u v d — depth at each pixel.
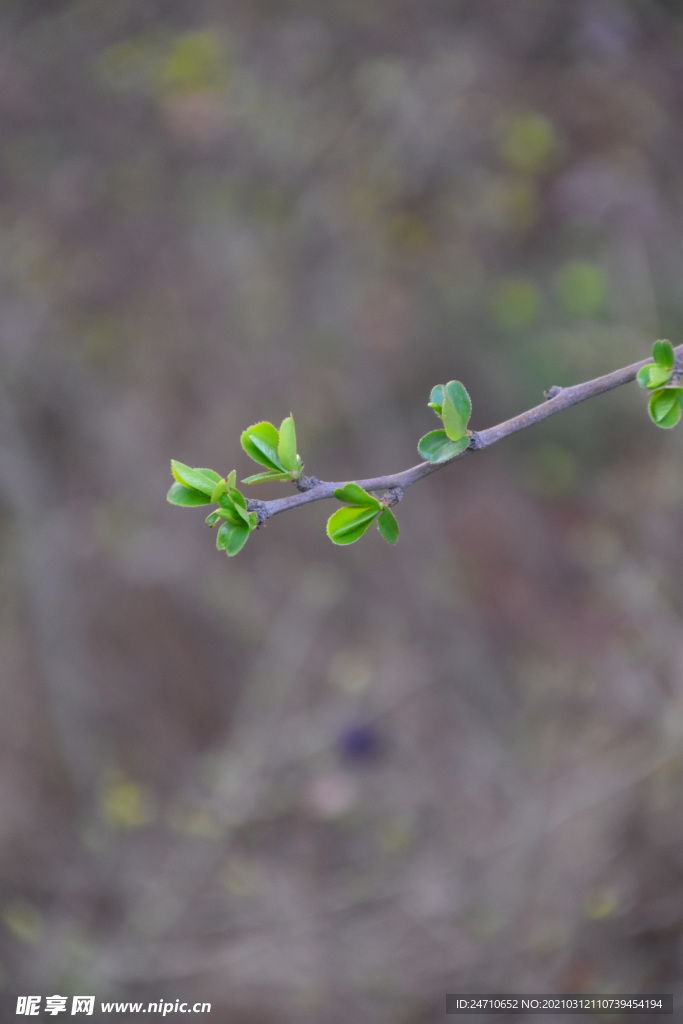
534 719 4.37
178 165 5.01
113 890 4.01
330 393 5.48
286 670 4.54
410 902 3.64
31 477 4.95
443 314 5.41
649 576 3.88
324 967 3.49
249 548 5.41
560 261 5.09
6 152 4.96
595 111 4.66
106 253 5.09
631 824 3.37
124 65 4.93
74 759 4.66
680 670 3.47
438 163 4.94
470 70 4.80
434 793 4.16
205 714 4.95
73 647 4.86
